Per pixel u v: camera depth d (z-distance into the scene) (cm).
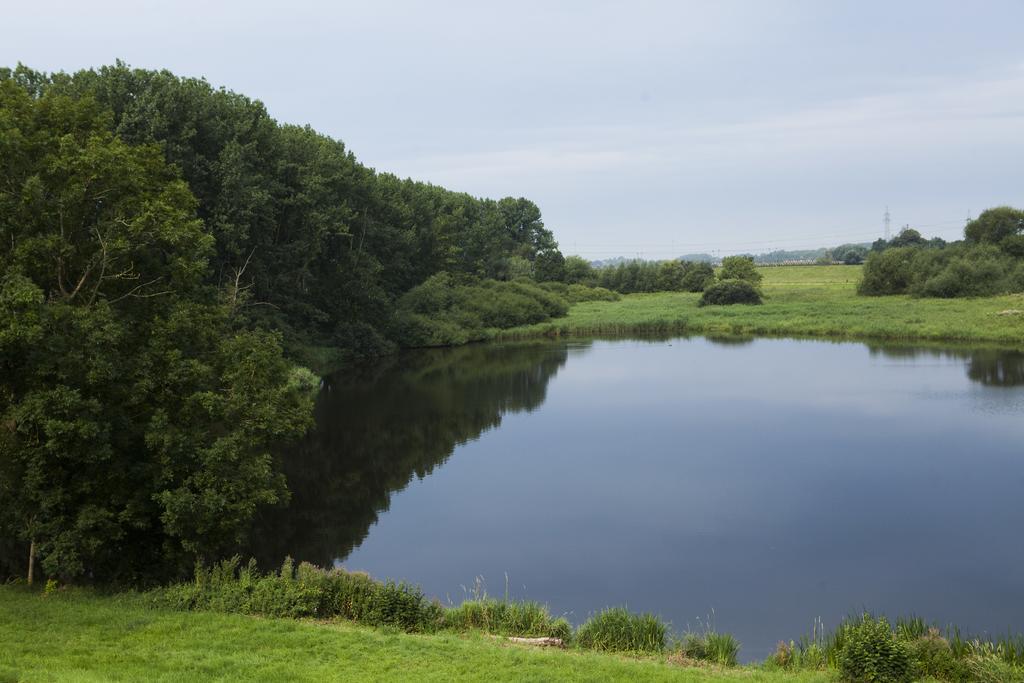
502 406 4881
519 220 15112
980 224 12294
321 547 2478
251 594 1680
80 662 1280
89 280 2134
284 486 2130
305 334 6506
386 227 8169
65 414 1739
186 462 1925
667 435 4000
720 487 3086
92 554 1811
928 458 3428
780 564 2305
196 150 5250
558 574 2252
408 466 3488
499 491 3095
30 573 1914
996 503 2817
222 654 1348
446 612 1711
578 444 3853
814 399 4822
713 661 1523
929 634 1449
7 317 1720
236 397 2036
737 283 11612
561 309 11025
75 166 1933
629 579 2208
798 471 3281
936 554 2361
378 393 5403
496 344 8856
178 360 2020
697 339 8788
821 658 1509
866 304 10438
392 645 1420
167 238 2062
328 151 7062
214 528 1950
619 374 6144
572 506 2891
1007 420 4100
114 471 1872
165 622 1520
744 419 4322
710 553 2402
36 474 1745
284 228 6272
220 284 5522
